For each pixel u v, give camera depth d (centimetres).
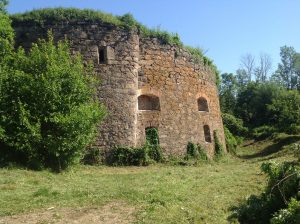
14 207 847
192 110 2028
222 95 4956
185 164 1784
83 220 786
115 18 1816
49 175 1232
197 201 949
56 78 1359
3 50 1433
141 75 1841
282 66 5978
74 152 1370
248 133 3528
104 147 1669
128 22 1823
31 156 1309
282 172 869
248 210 859
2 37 1485
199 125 2062
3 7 1524
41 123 1337
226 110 4450
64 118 1318
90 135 1405
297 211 711
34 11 1753
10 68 1384
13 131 1306
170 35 1972
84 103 1421
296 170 846
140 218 791
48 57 1397
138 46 1847
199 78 2133
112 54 1761
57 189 1031
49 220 780
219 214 862
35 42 1703
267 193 882
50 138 1314
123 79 1762
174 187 1105
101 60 1753
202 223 789
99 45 1748
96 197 942
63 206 870
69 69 1392
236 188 1125
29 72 1395
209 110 2189
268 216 839
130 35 1812
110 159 1661
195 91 2081
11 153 1326
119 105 1733
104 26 1769
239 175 1363
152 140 1816
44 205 873
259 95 4238
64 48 1502
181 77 1994
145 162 1694
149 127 1827
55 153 1312
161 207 866
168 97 1911
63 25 1727
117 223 772
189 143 1950
